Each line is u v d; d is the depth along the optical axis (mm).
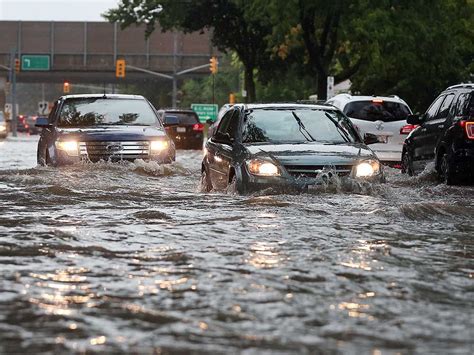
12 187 30125
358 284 14109
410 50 86688
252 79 122125
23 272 14961
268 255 16797
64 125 41656
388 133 53625
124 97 43500
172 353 10133
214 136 33844
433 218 22875
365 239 19094
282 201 26016
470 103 35594
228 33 119750
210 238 19000
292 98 155000
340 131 31219
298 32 98250
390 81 98188
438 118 38469
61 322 11586
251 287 13789
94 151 39531
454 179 35500
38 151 43844
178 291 13492
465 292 13703
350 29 85625
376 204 25797
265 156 28516
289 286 13883
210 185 32500
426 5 87438
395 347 10430
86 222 21531
